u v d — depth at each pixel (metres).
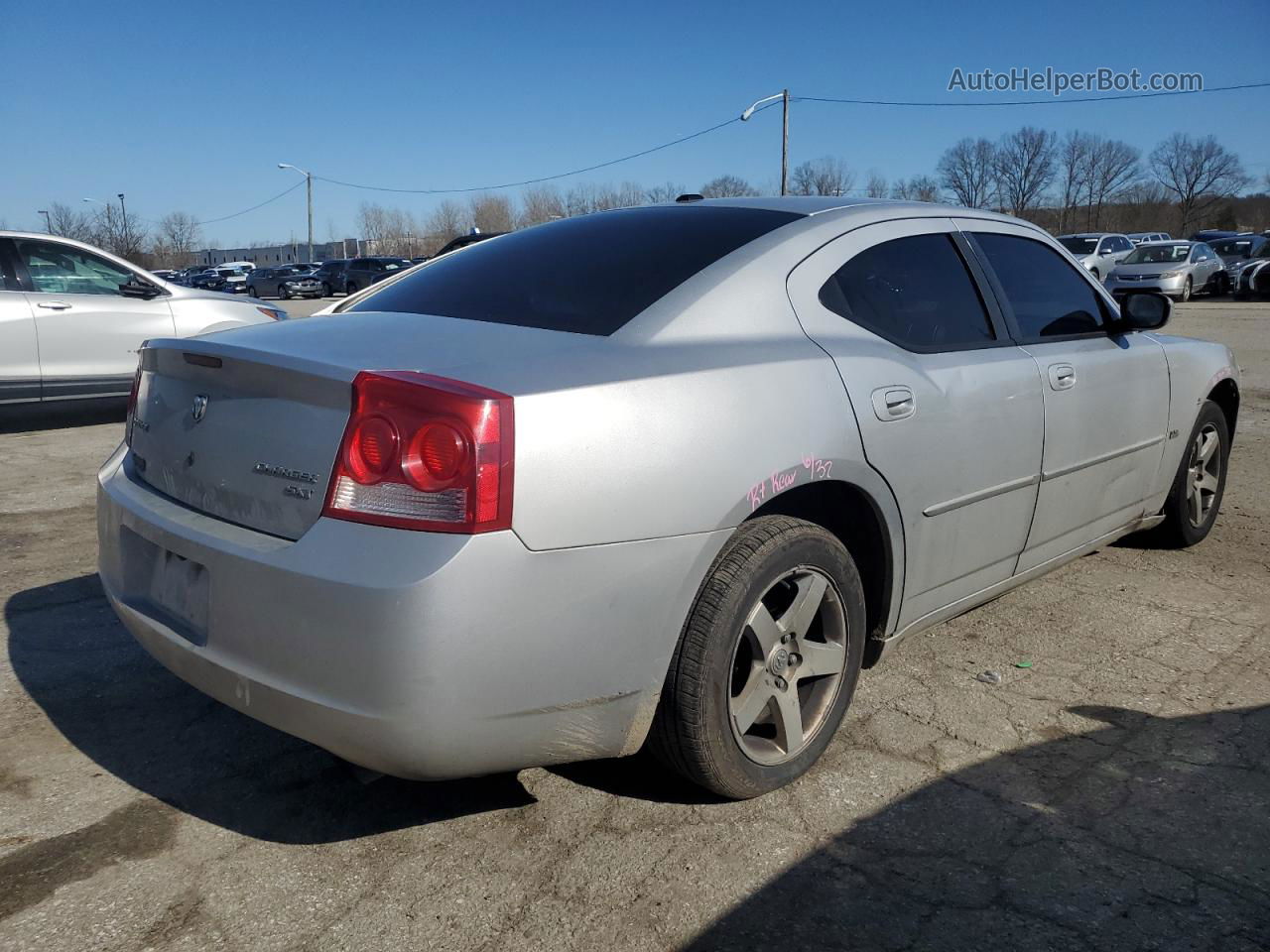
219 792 2.61
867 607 2.89
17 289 7.86
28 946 2.03
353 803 2.56
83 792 2.60
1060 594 4.11
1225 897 2.20
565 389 2.09
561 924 2.11
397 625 1.89
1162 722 3.00
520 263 2.91
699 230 2.88
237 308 9.04
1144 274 22.95
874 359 2.71
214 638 2.15
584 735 2.18
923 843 2.39
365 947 2.04
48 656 3.45
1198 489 4.58
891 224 3.07
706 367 2.34
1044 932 2.09
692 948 2.04
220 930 2.09
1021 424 3.15
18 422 8.66
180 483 2.39
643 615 2.17
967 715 3.04
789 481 2.39
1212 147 74.06
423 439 1.94
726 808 2.53
